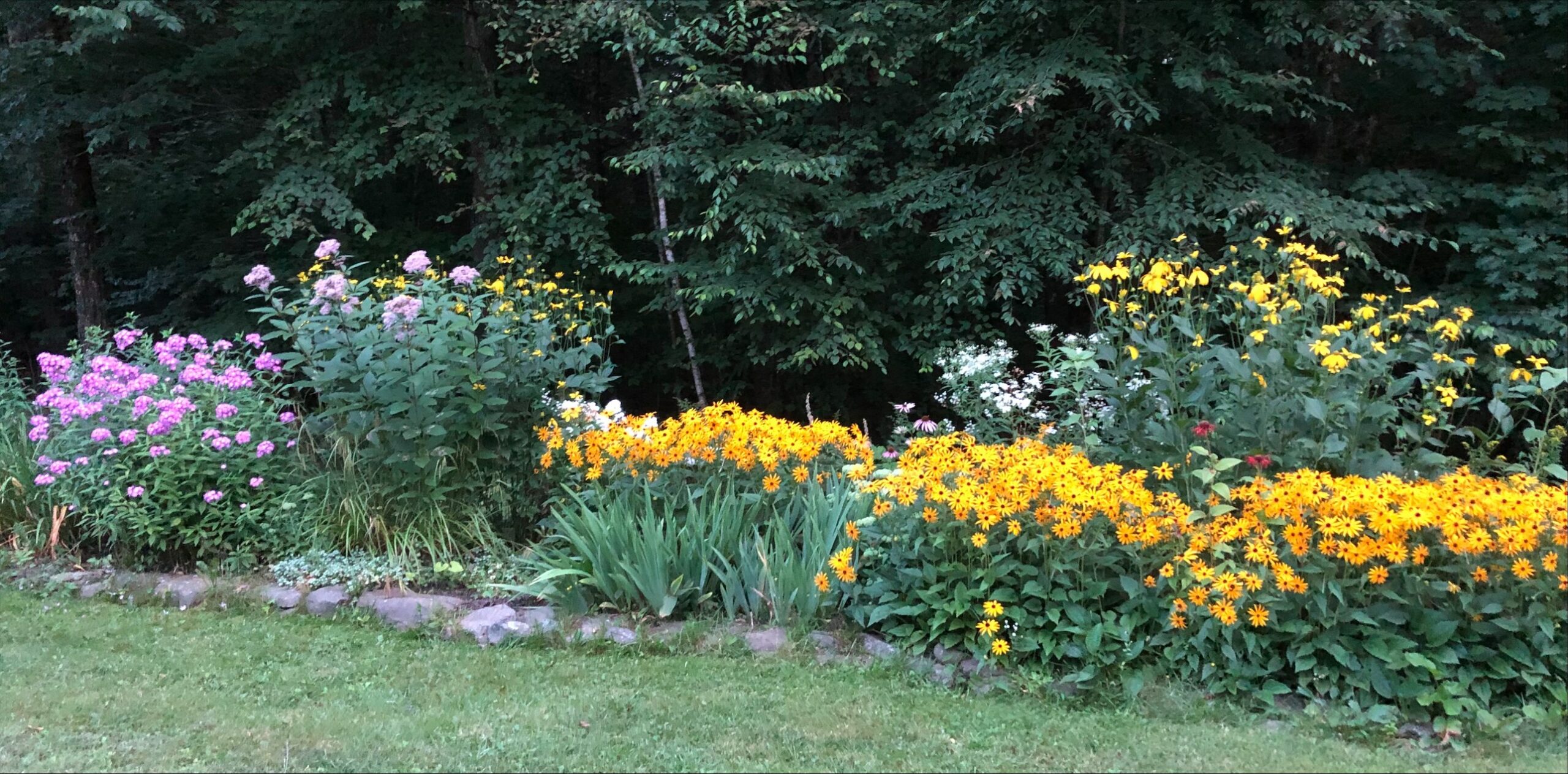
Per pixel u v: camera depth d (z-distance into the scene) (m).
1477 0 8.84
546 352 6.03
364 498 5.61
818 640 4.49
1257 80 8.06
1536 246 8.17
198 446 5.70
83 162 12.28
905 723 3.66
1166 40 8.36
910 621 4.40
